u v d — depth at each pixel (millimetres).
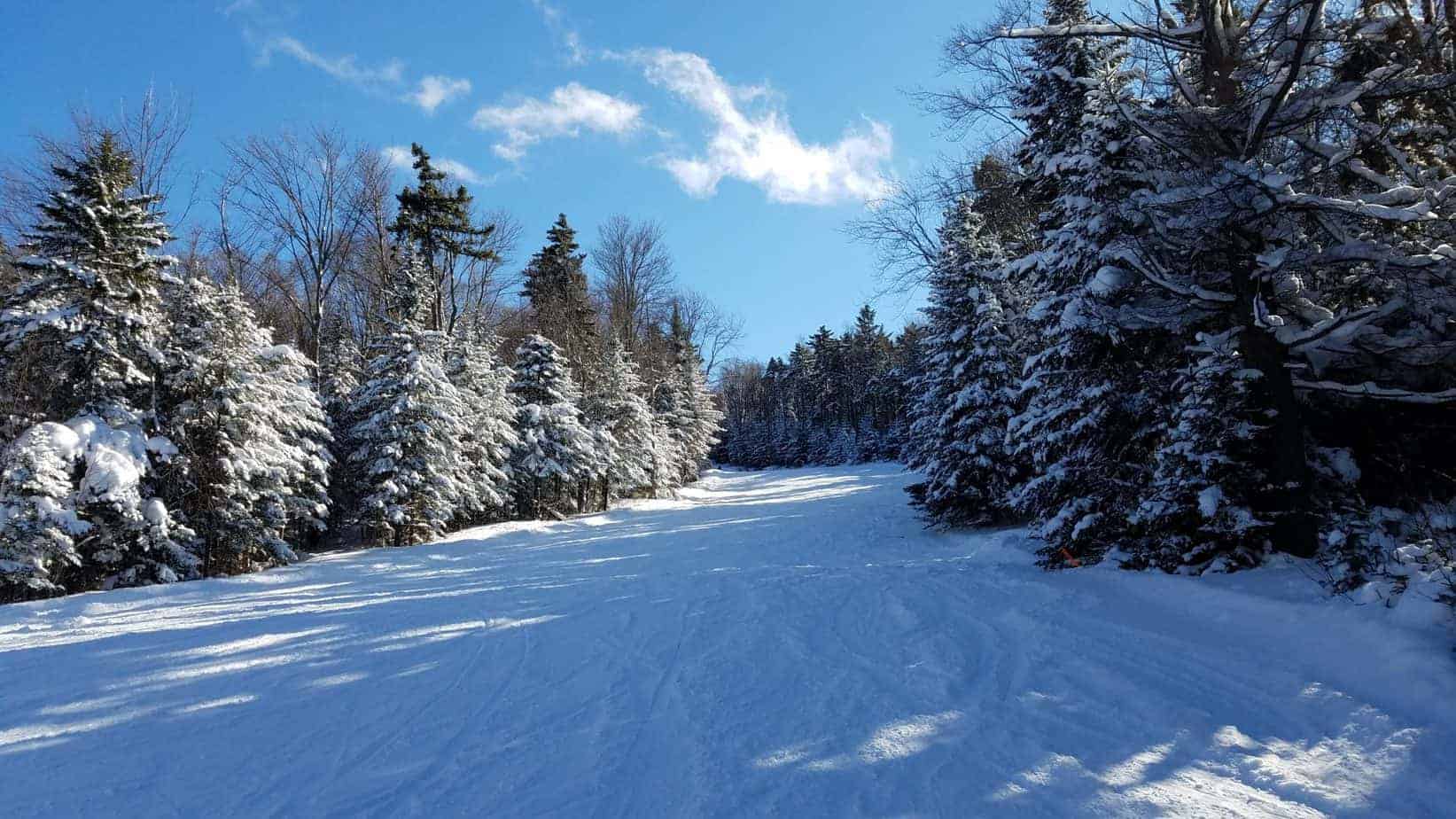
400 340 18641
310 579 12562
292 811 3492
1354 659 4730
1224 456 7160
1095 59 10930
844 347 77625
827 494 30281
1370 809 3145
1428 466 7605
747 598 8047
